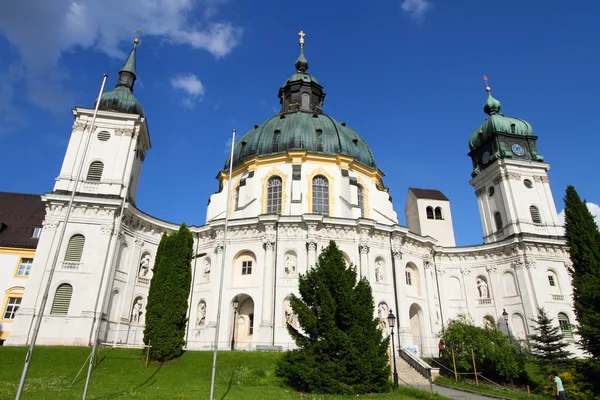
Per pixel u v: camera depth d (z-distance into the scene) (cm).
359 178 5619
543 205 5847
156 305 3434
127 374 2989
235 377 2927
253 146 5766
